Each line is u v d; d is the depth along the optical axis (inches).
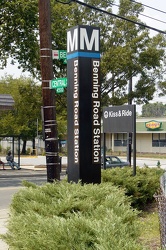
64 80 405.1
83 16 1162.6
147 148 2655.0
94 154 379.2
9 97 1236.5
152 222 355.3
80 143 374.6
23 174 1128.8
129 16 1170.0
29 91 1248.2
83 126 376.5
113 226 178.9
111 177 440.1
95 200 254.5
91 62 380.2
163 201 225.8
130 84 1203.2
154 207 446.6
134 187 435.2
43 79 426.3
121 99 1193.4
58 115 1290.6
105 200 243.4
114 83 1187.3
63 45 1085.1
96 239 175.0
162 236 225.0
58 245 173.5
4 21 988.6
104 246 158.9
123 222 208.5
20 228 205.2
